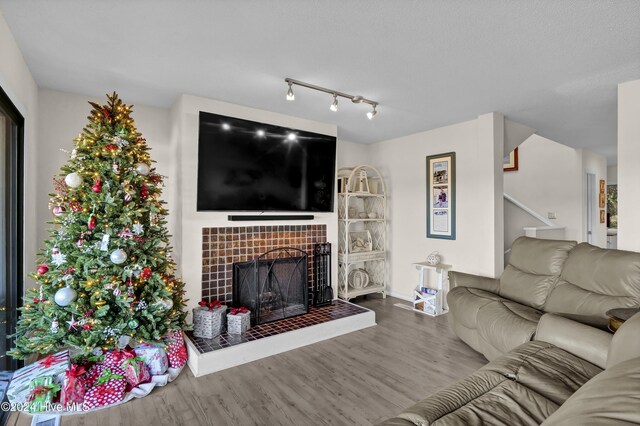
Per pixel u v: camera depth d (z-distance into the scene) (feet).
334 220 13.79
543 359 5.83
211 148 10.18
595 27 6.38
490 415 4.32
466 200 12.82
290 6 5.78
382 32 6.61
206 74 8.67
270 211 11.61
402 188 15.47
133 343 8.48
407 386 7.64
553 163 19.22
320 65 8.13
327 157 12.93
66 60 7.85
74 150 7.42
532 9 5.82
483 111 11.64
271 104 11.08
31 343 6.80
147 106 11.19
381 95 10.14
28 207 8.11
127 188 7.60
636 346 4.21
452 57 7.68
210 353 8.41
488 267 11.74
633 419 2.36
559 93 9.91
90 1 5.63
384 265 15.52
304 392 7.41
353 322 11.28
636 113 8.86
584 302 7.66
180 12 5.97
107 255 7.41
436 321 12.20
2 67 6.11
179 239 10.29
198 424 6.31
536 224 16.49
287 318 11.15
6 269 7.37
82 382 6.99
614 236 24.97
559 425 2.76
